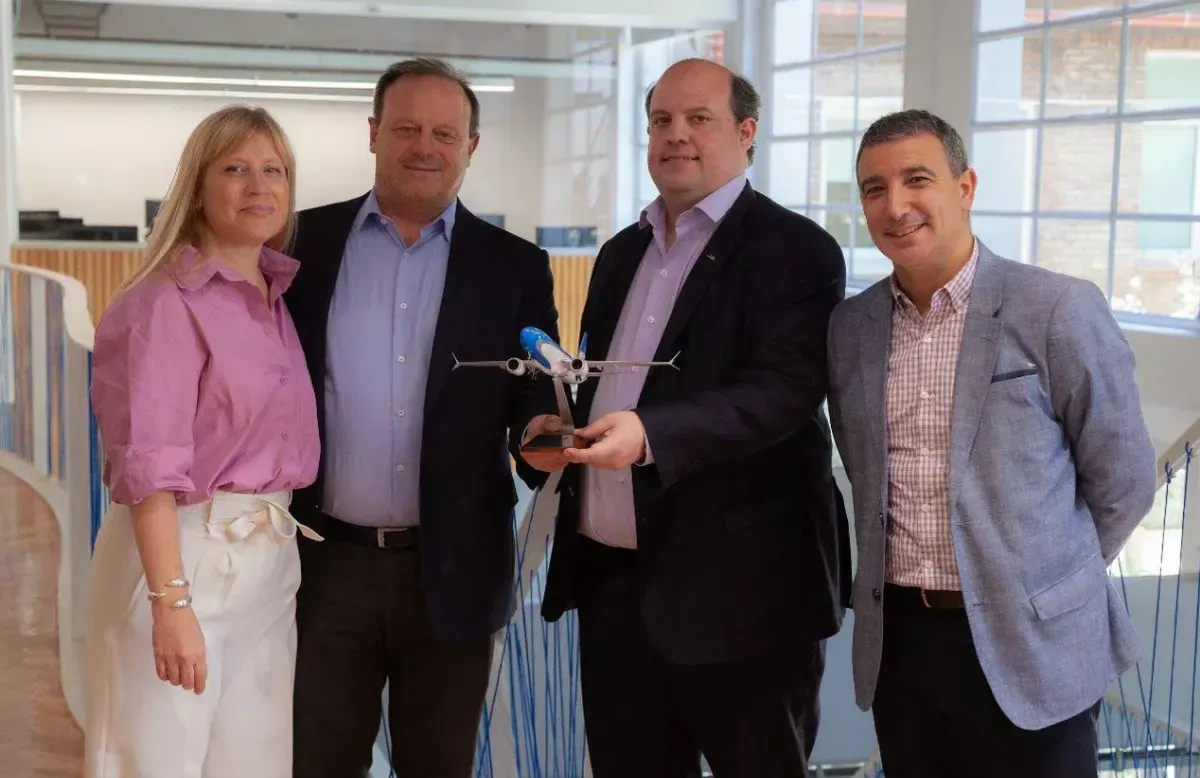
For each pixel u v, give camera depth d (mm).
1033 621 1886
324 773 2365
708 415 2094
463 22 8977
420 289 2391
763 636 2240
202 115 8523
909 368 1978
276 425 2090
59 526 5145
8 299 6168
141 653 2006
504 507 2439
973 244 1987
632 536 2340
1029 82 6551
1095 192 6102
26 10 8031
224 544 2041
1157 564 3674
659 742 2426
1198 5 5410
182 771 2029
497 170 9219
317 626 2348
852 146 8461
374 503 2332
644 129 9477
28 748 3244
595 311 2473
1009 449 1883
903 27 7715
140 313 1965
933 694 1969
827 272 2223
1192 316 5516
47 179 8242
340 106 8805
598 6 9125
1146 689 3574
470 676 2426
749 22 9352
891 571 1989
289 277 2184
